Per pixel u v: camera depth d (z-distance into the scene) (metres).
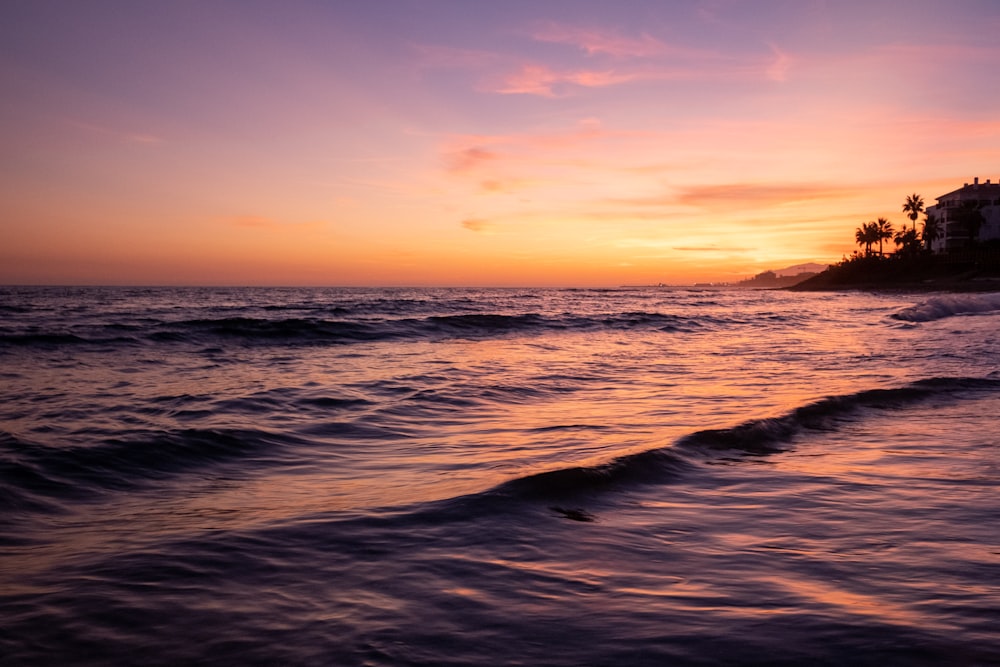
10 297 62.78
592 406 8.02
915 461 5.10
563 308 42.75
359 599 2.61
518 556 3.09
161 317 28.84
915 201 126.50
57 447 5.35
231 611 2.49
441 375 11.05
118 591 2.68
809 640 2.23
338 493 4.31
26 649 2.21
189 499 4.23
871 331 22.00
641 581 2.79
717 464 4.95
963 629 2.29
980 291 75.31
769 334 21.94
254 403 7.94
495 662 2.11
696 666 2.07
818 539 3.34
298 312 34.12
